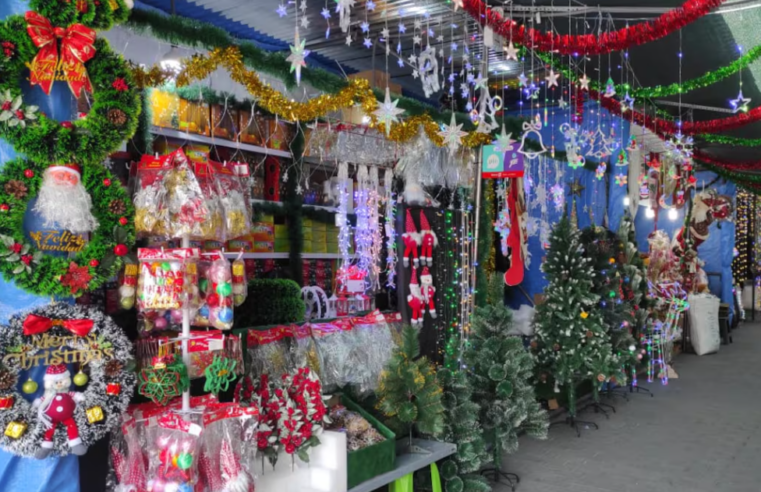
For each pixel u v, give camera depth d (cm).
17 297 210
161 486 220
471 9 356
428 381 330
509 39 420
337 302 438
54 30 203
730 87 734
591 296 539
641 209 975
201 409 234
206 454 232
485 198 501
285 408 266
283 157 440
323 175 493
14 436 194
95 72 213
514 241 557
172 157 236
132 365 218
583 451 480
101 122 211
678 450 482
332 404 324
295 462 276
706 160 968
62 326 207
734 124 702
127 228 220
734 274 1461
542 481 415
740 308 1350
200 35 267
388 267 467
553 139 732
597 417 582
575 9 464
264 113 416
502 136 421
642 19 495
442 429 324
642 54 611
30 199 207
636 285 676
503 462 454
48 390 202
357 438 300
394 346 354
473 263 479
